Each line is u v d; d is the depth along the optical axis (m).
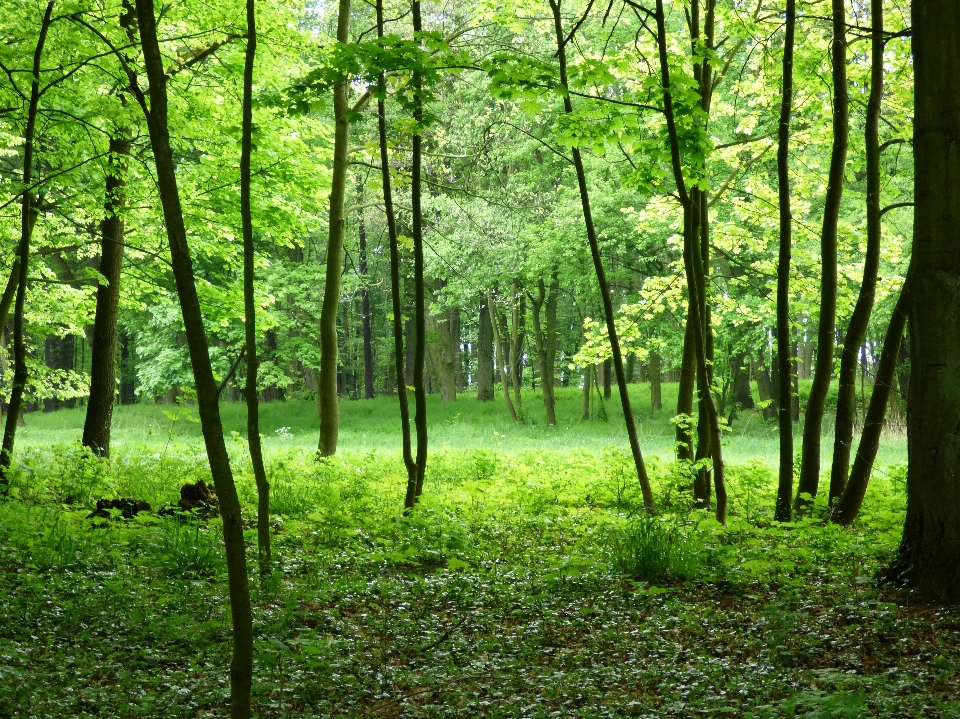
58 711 4.54
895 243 12.23
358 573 7.51
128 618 6.11
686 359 11.71
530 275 29.44
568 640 5.89
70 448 12.61
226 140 13.73
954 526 6.11
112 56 11.56
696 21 10.86
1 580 6.64
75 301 18.33
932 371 6.17
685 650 5.53
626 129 8.38
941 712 4.15
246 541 8.41
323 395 14.70
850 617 5.83
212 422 3.71
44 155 12.83
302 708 4.74
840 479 10.23
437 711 4.64
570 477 12.62
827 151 13.41
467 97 24.64
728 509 11.06
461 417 34.41
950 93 6.04
